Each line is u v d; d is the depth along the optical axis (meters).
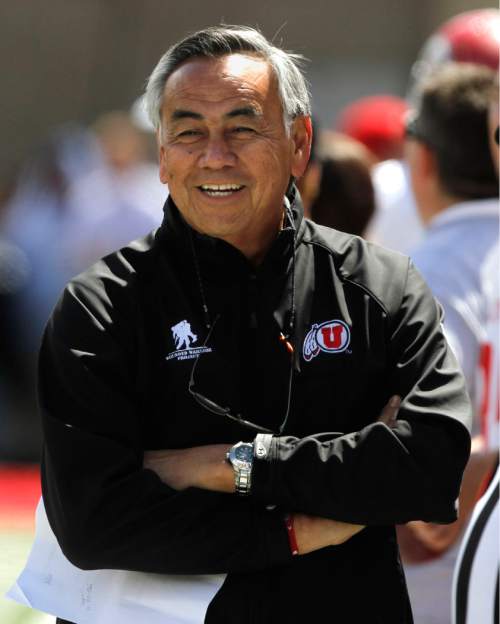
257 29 10.66
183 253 9.17
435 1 46.88
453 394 9.02
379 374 9.16
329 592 8.87
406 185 18.52
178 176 9.03
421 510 8.71
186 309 9.05
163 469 8.86
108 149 31.91
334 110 48.22
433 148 12.96
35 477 25.27
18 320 30.09
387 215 18.53
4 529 19.27
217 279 9.09
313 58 48.22
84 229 30.75
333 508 8.63
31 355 30.22
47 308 30.31
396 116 21.95
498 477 10.09
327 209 13.85
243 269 9.09
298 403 8.99
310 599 8.83
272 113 9.07
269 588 8.81
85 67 49.59
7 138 49.81
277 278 9.12
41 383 9.06
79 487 8.71
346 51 48.06
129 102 49.38
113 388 8.94
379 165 20.45
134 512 8.62
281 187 9.19
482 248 12.06
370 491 8.63
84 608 9.06
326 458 8.65
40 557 9.35
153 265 9.21
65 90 49.69
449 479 8.77
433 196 13.11
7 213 33.41
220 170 8.91
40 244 30.80
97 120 49.44
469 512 11.75
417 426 8.80
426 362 9.12
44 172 33.12
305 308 9.14
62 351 8.98
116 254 9.34
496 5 46.22
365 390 9.11
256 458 8.65
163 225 9.33
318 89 48.19
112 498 8.66
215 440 8.98
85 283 9.18
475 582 9.91
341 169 13.85
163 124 9.20
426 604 11.94
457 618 10.06
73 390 8.90
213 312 9.05
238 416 8.94
